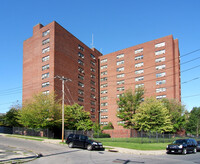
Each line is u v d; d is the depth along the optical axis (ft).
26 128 144.66
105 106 245.45
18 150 67.00
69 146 80.48
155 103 138.41
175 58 211.82
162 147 90.74
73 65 207.62
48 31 191.31
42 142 98.89
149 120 133.18
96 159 53.42
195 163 48.91
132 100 155.53
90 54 245.04
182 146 71.67
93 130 160.97
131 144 99.91
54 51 181.88
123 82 236.63
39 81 186.70
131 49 238.07
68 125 147.02
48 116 125.49
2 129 165.89
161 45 217.15
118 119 230.48
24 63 207.82
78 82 212.64
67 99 188.55
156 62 216.54
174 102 173.58
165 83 206.28
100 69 260.42
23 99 197.98
